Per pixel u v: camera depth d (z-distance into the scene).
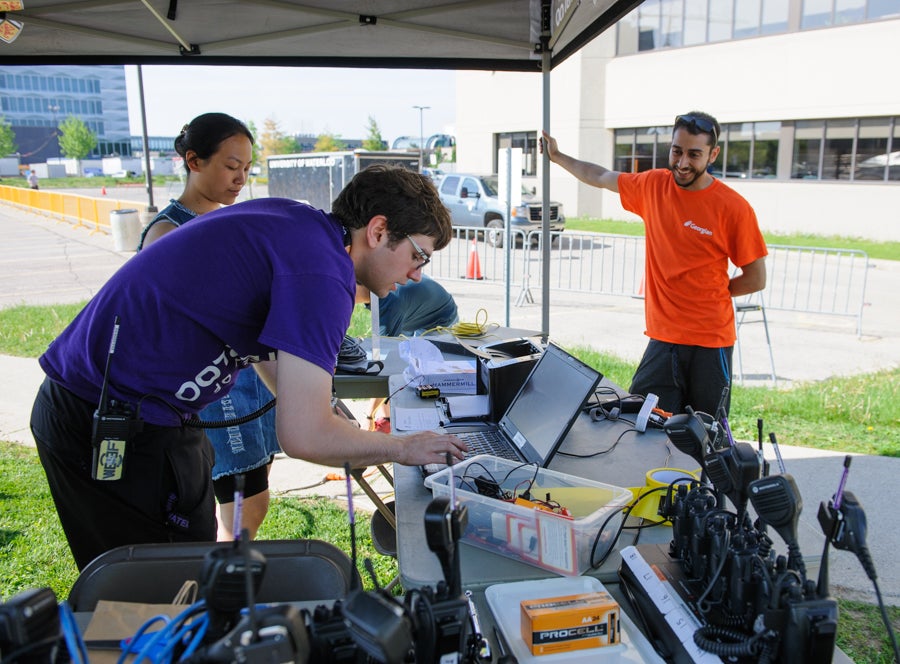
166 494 1.82
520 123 22.02
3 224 21.25
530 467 1.90
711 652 1.15
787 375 6.19
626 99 19.64
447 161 43.66
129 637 1.23
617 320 8.44
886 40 14.88
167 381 1.71
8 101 84.44
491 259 13.08
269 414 2.80
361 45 3.98
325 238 1.58
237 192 2.74
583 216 21.03
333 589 1.44
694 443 1.39
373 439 1.61
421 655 1.01
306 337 1.48
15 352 6.82
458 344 3.31
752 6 16.94
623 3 2.70
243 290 1.61
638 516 1.70
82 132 65.44
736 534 1.22
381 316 3.94
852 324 8.29
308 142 74.31
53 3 3.38
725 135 18.12
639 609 1.37
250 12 3.52
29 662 0.86
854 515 1.07
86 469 1.78
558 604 1.28
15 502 3.72
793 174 17.06
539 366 2.34
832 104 15.91
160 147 98.31
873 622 2.70
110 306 1.68
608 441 2.23
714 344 3.39
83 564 1.90
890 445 4.44
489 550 1.57
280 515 3.57
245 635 0.86
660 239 3.40
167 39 3.86
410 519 1.67
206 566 0.92
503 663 1.17
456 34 3.72
